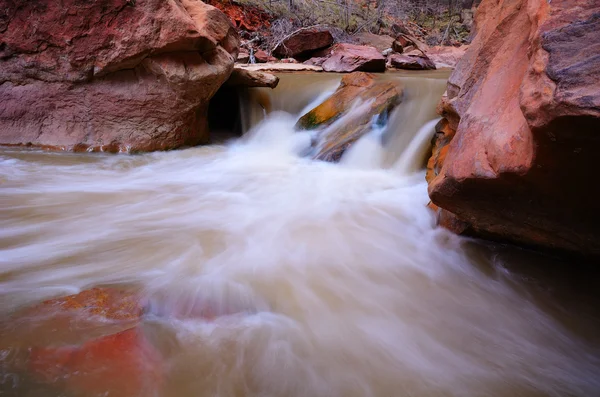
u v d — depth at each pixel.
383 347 2.28
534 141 1.92
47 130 5.85
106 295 2.45
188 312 2.38
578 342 2.44
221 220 3.99
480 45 3.74
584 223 2.44
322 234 3.79
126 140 6.01
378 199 4.77
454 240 3.60
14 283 2.58
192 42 5.71
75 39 5.35
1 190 4.42
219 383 1.88
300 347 2.20
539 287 2.95
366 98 6.47
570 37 1.81
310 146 6.46
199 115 6.67
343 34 15.02
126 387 1.76
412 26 20.17
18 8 5.24
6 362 1.83
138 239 3.43
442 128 4.70
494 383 2.05
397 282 3.01
